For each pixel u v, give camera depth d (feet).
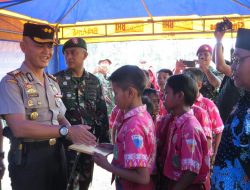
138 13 20.33
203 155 7.48
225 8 18.88
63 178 8.73
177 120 7.61
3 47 19.75
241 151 5.71
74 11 19.67
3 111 7.56
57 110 8.59
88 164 11.48
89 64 31.09
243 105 5.91
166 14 20.44
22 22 18.33
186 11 19.84
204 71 14.53
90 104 11.66
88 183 11.72
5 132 8.26
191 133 7.25
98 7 19.21
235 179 5.81
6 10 16.69
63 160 8.73
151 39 21.54
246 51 5.77
